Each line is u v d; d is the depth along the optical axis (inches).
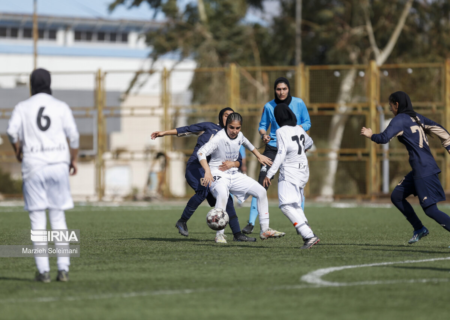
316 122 3154.5
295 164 1081.4
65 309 634.8
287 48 4667.8
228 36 4726.9
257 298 677.9
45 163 760.3
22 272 864.3
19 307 644.7
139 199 3289.9
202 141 1226.6
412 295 689.6
